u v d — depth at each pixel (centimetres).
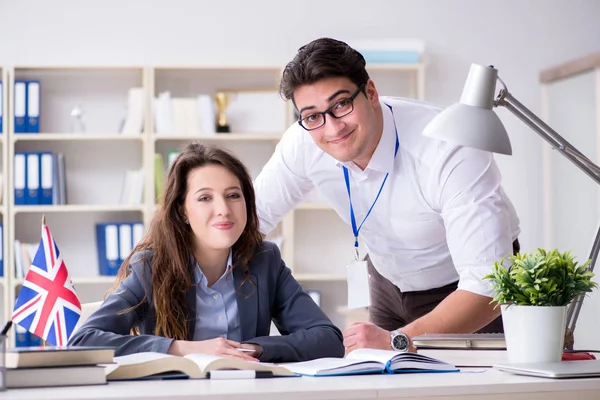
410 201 252
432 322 225
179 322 212
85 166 539
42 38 531
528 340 177
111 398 134
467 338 215
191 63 538
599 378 158
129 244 514
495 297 183
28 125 514
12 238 508
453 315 225
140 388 146
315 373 164
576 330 533
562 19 566
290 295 230
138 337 193
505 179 563
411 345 203
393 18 555
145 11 538
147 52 538
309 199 539
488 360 195
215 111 542
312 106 221
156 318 213
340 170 261
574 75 532
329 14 551
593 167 210
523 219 563
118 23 537
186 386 149
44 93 534
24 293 220
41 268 220
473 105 191
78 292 532
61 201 518
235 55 545
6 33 529
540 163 563
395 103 253
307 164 269
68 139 513
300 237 554
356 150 226
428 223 257
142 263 217
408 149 245
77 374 151
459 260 234
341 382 154
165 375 161
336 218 556
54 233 536
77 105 537
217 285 220
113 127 540
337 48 221
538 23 565
